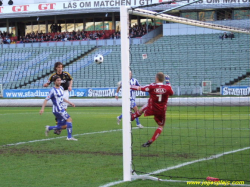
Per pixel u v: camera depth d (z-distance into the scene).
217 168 8.45
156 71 39.03
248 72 34.28
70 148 11.32
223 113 24.31
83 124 18.39
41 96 37.38
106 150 10.93
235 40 37.78
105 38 50.34
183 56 39.19
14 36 55.34
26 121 20.47
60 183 7.24
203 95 32.28
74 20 54.66
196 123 18.33
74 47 47.19
